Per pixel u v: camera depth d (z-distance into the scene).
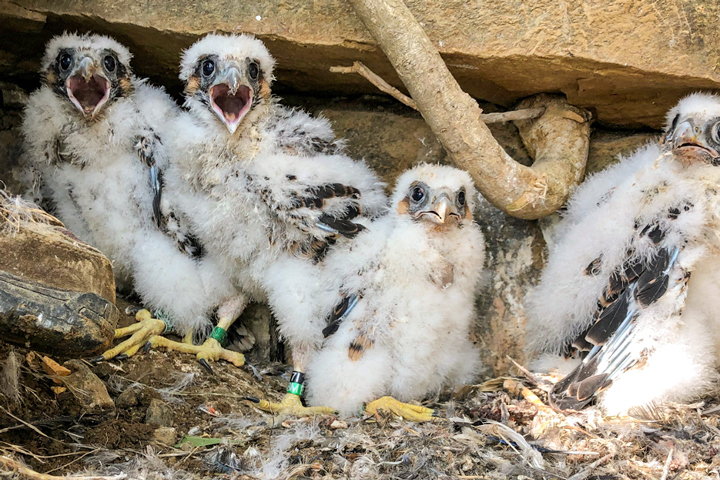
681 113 1.15
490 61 1.17
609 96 1.21
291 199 1.17
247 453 1.07
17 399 1.06
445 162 1.28
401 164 1.29
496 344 1.24
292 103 1.34
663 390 1.13
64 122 1.21
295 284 1.18
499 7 1.16
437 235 1.18
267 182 1.17
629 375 1.13
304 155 1.20
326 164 1.20
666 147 1.16
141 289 1.21
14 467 0.98
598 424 1.12
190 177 1.18
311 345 1.19
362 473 1.05
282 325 1.19
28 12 1.21
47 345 0.98
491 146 1.16
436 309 1.16
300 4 1.19
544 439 1.12
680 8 1.14
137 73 1.31
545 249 1.24
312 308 1.18
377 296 1.17
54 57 1.21
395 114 1.31
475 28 1.16
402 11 1.13
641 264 1.14
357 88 1.30
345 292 1.17
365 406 1.16
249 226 1.18
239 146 1.18
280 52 1.23
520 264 1.24
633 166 1.20
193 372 1.18
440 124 1.15
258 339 1.27
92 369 1.14
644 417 1.13
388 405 1.15
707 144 1.14
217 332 1.22
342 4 1.18
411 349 1.16
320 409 1.16
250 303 1.27
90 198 1.22
